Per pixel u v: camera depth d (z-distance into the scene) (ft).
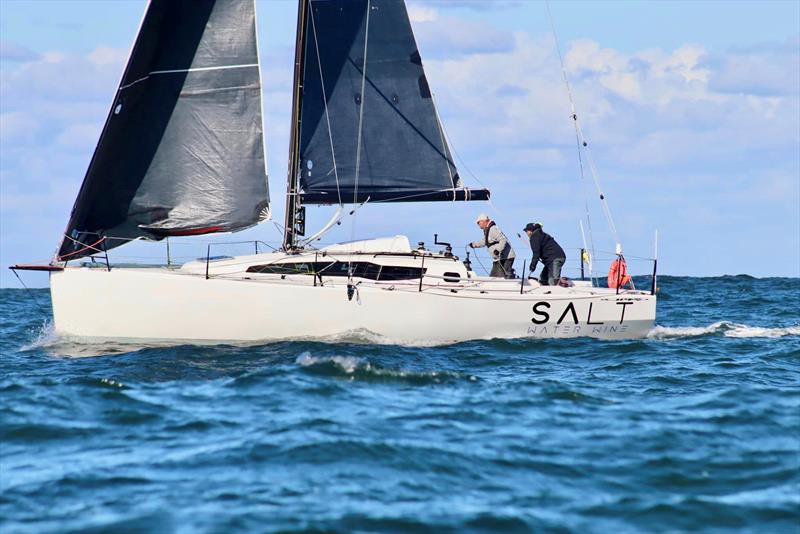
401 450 111.24
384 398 138.72
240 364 171.01
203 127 199.41
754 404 136.36
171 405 134.72
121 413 129.90
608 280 221.87
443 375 155.12
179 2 196.03
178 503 95.35
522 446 114.52
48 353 189.67
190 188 199.93
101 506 94.94
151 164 198.29
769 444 116.37
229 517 91.25
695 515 93.97
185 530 88.38
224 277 193.36
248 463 107.34
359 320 193.77
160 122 197.88
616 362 182.50
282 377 150.30
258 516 91.56
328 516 91.66
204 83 198.59
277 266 199.00
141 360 176.24
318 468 105.60
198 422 124.77
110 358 181.27
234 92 199.41
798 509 95.61
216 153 199.93
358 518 91.45
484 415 129.18
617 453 112.57
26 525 90.43
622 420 127.44
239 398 138.31
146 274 189.16
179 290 188.96
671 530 90.68
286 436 116.37
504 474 104.83
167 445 115.24
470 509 94.38
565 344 199.72
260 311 189.88
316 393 140.67
